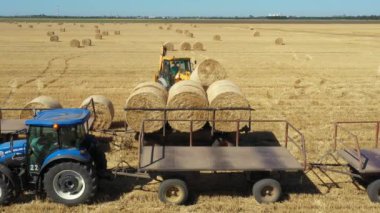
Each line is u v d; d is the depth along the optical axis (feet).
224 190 33.45
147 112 40.78
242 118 40.37
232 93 40.09
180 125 40.50
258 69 95.50
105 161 33.37
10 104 60.75
